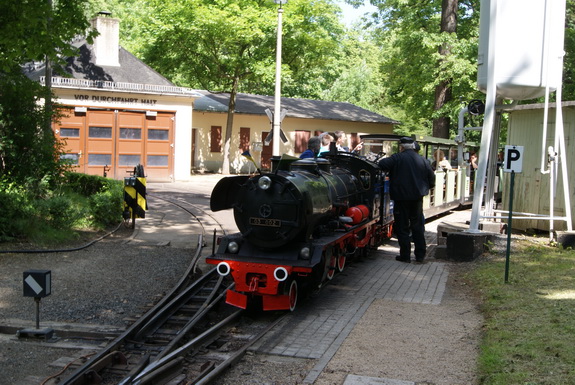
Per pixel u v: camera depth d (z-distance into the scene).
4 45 11.38
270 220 7.46
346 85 51.88
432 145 17.42
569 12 25.30
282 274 7.12
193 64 30.72
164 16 28.12
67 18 12.01
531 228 13.46
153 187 23.55
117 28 26.16
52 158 13.84
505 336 6.28
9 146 12.43
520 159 8.75
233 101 31.52
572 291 7.93
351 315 7.44
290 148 36.22
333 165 10.47
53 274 9.22
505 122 28.84
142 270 9.77
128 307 7.73
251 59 29.17
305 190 7.55
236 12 27.72
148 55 30.58
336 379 5.36
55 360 5.87
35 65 25.78
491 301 7.84
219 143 34.38
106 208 13.66
